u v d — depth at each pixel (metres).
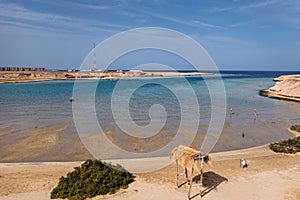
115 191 10.48
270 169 12.81
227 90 61.28
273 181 11.37
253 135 20.67
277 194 10.18
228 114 29.50
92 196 10.05
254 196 10.03
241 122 25.47
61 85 71.88
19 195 10.22
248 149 16.77
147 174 12.24
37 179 11.84
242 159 13.19
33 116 27.84
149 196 10.04
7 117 27.38
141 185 11.02
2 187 10.95
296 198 9.86
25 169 13.16
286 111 32.94
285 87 50.00
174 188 10.73
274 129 22.88
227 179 11.60
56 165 13.74
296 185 10.95
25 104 37.47
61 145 17.44
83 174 11.22
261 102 41.44
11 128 22.25
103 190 10.34
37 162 14.31
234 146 17.73
